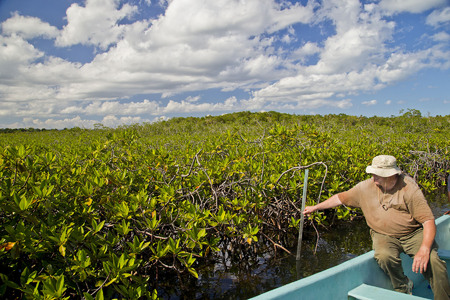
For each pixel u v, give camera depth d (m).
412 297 2.68
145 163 5.41
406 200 3.07
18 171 3.90
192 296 3.83
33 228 3.21
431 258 2.95
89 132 16.81
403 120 21.48
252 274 4.34
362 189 3.34
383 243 3.19
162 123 22.03
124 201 3.97
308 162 5.96
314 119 25.38
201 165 5.18
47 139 14.23
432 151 10.66
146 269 4.04
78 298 3.37
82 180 4.38
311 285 2.58
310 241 5.47
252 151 6.66
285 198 5.54
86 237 3.25
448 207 7.45
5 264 3.33
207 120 27.92
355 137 11.29
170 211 4.34
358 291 2.85
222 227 4.85
